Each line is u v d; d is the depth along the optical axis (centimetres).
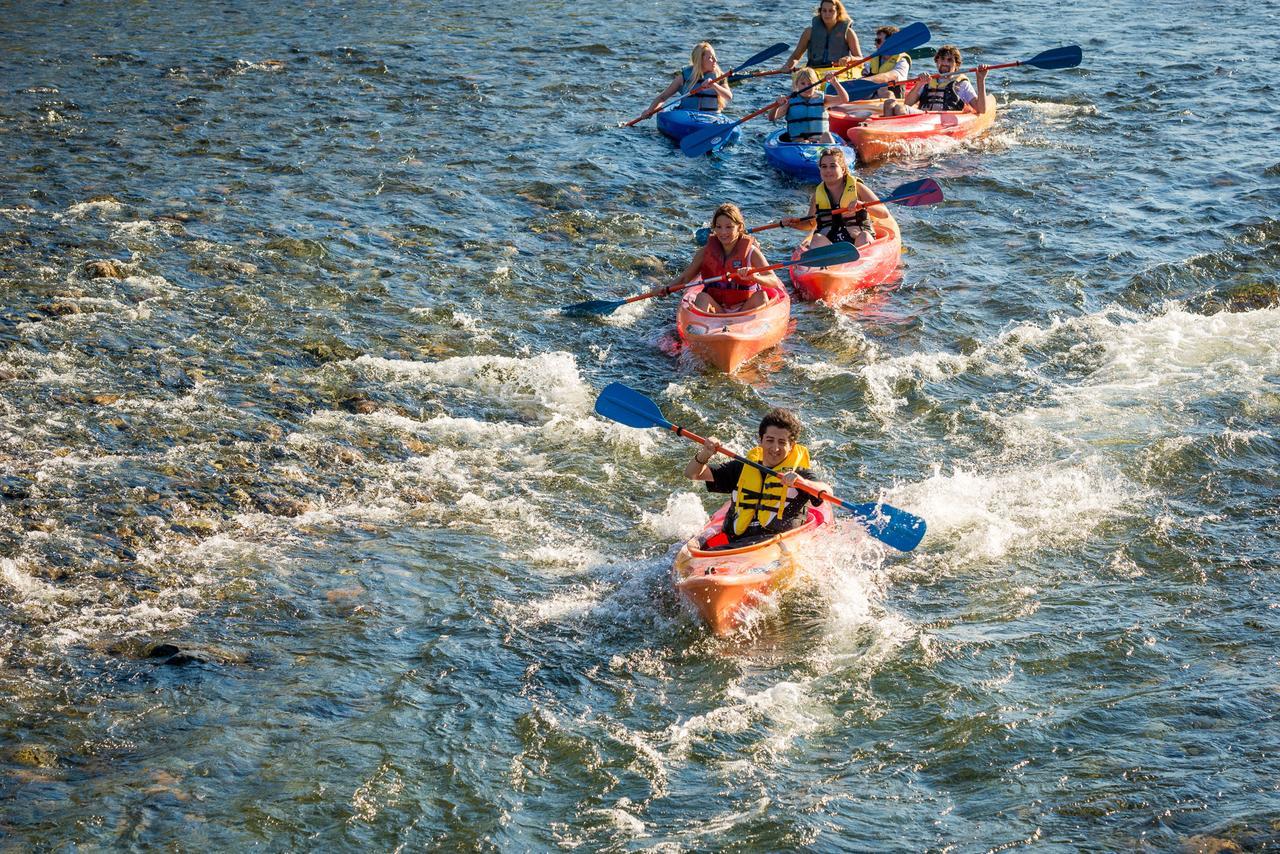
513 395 1817
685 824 998
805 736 1104
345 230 2402
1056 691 1147
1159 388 1788
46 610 1266
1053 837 962
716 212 1980
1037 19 4166
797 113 2891
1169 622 1246
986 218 2503
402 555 1402
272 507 1490
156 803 1012
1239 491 1508
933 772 1050
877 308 2095
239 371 1838
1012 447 1641
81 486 1500
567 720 1128
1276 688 1127
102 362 1830
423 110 3189
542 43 3897
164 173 2669
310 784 1041
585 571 1380
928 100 3122
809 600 1302
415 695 1162
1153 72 3481
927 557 1389
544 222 2489
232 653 1217
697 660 1217
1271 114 3069
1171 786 1006
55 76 3381
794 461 1354
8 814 992
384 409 1752
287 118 3088
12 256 2184
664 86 3459
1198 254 2262
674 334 2025
